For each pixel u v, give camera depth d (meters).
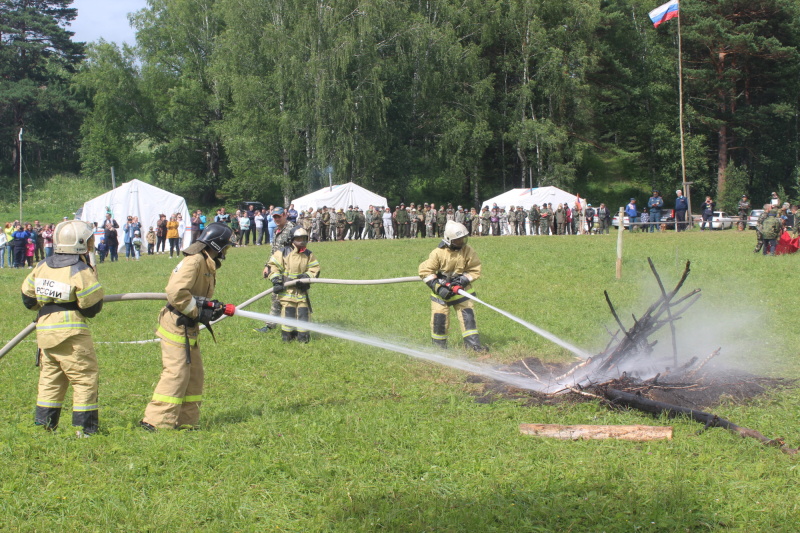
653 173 53.00
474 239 29.47
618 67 52.34
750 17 47.59
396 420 5.58
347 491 4.21
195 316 5.57
